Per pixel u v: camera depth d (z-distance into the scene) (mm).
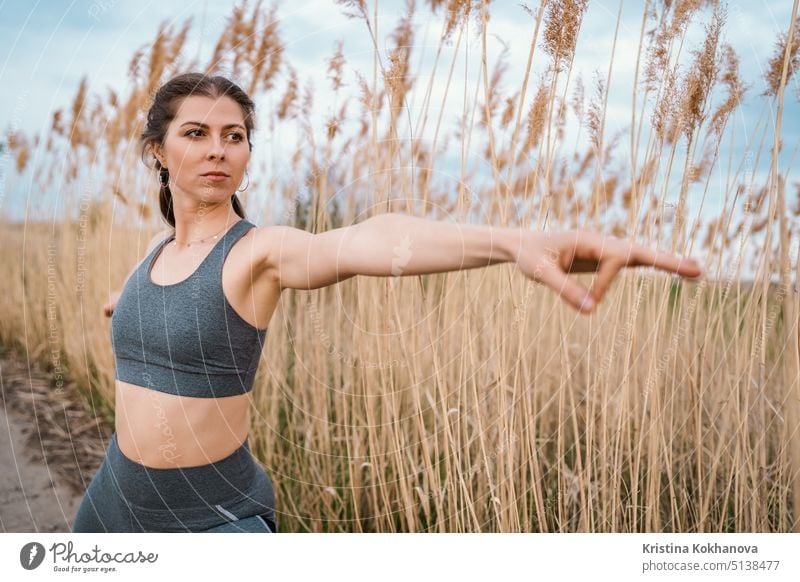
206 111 1254
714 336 1864
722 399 1910
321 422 2299
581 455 2045
